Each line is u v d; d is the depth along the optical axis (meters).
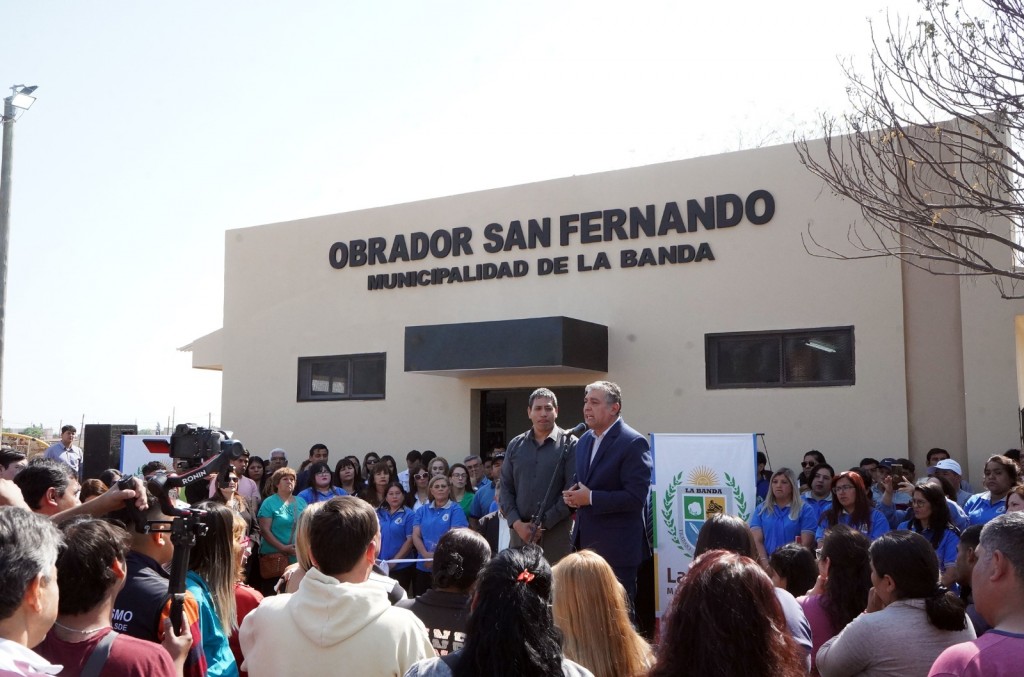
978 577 2.80
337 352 14.46
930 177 10.03
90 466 14.34
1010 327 10.09
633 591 5.63
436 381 13.50
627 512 5.66
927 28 8.26
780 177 11.40
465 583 4.14
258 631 3.48
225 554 4.04
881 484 9.57
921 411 10.58
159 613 3.36
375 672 3.32
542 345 11.30
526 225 13.07
